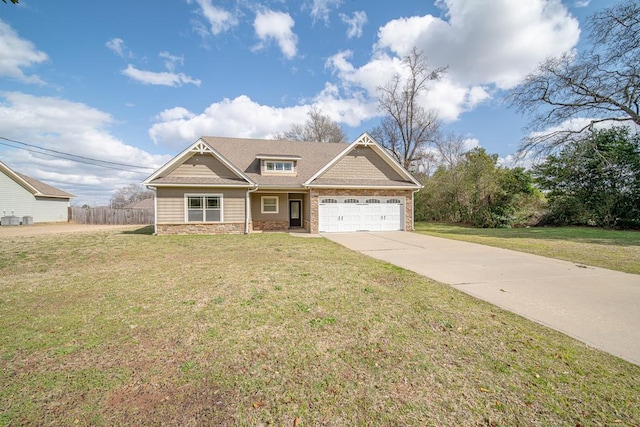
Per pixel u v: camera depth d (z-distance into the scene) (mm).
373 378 2570
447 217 24141
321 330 3535
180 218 14133
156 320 3811
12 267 6840
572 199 19391
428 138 28922
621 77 15219
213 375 2604
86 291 5043
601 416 2117
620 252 9227
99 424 2014
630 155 17859
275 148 18969
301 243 11188
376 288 5289
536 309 4281
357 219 15805
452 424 2037
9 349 3031
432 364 2799
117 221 26062
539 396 2338
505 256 8578
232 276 6062
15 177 23734
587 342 3262
